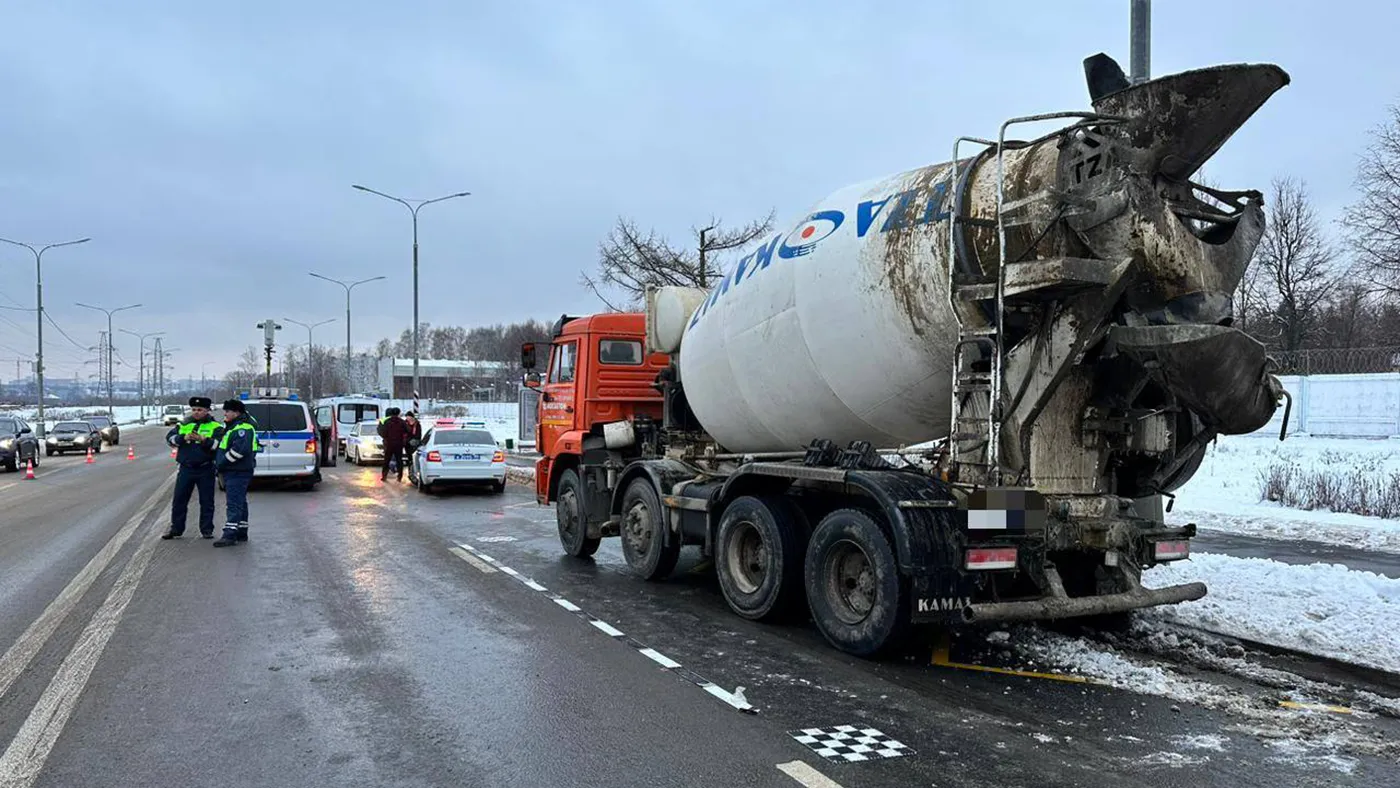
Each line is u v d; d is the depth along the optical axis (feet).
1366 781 13.37
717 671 19.08
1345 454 63.41
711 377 28.19
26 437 89.15
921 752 14.51
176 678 18.39
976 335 19.25
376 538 39.47
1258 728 15.60
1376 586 24.85
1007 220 19.03
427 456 62.03
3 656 19.98
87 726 15.62
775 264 25.25
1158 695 17.40
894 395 22.53
